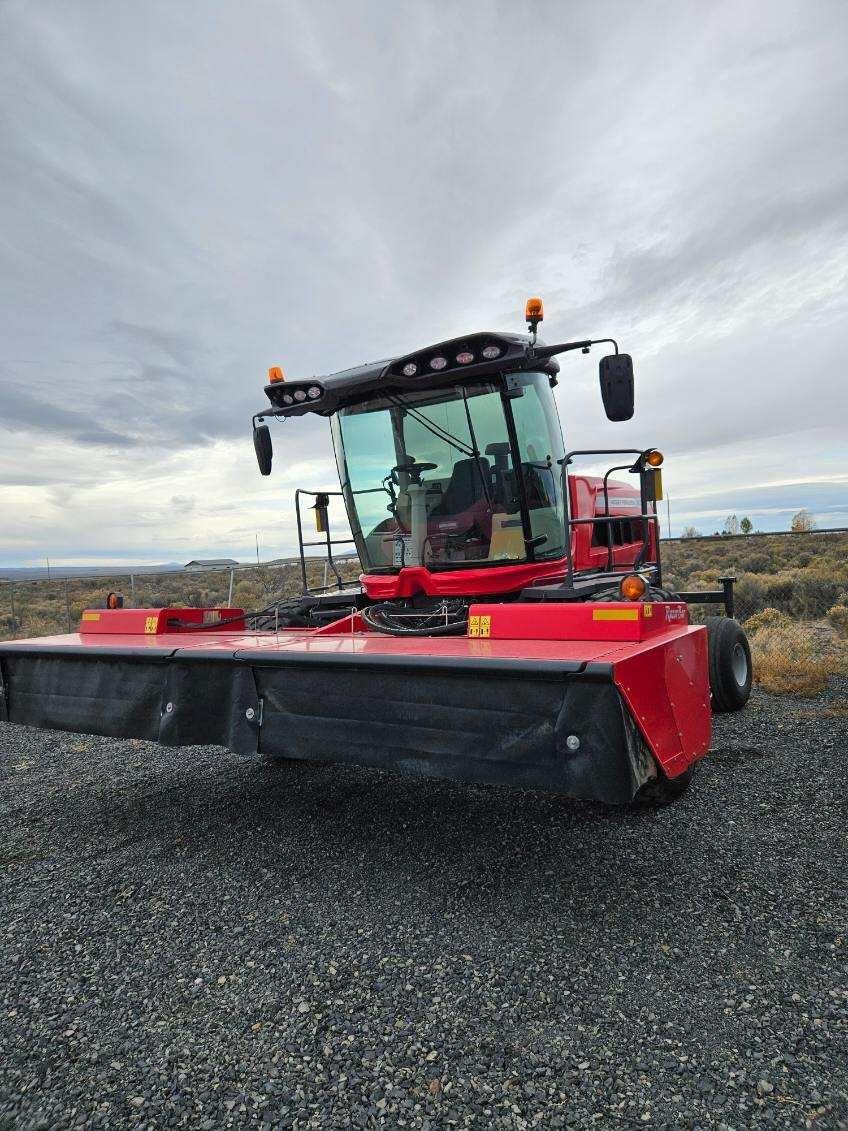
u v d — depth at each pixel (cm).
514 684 299
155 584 3344
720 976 260
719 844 373
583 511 650
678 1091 206
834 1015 234
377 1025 243
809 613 1384
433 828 416
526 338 471
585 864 358
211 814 460
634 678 290
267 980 273
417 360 483
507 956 281
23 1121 205
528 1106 204
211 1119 204
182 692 391
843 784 451
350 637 421
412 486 536
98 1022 250
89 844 419
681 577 2378
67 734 731
